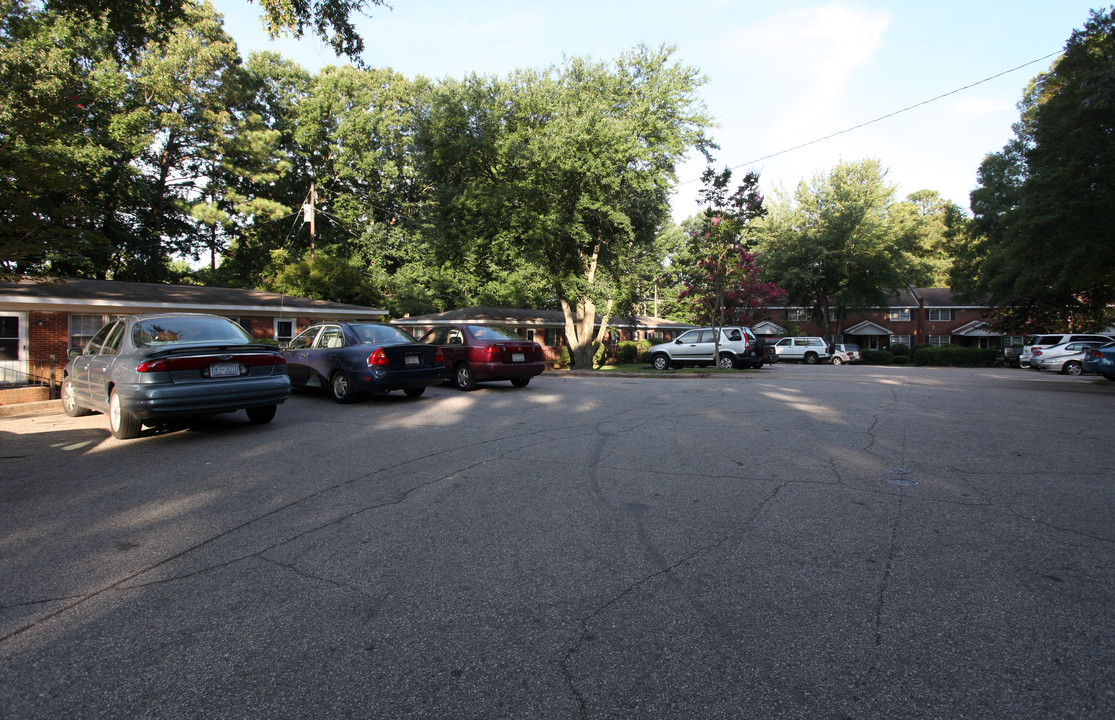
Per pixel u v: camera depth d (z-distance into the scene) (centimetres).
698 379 1781
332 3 1096
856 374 2108
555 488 526
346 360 1075
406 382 1086
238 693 242
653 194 2400
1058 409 1034
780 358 3972
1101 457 641
